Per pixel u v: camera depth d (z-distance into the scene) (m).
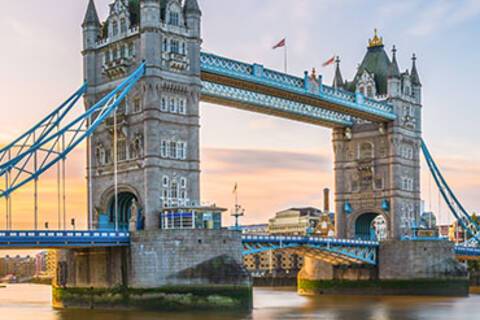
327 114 140.38
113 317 86.56
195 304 91.56
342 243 128.75
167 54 101.88
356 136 147.38
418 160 149.00
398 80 144.50
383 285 137.62
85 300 100.00
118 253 95.94
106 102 96.94
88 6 108.19
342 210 147.50
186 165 102.88
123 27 104.00
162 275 92.31
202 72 107.88
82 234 89.38
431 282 134.12
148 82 99.44
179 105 103.06
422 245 135.25
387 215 142.50
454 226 194.62
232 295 91.94
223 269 92.38
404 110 145.75
